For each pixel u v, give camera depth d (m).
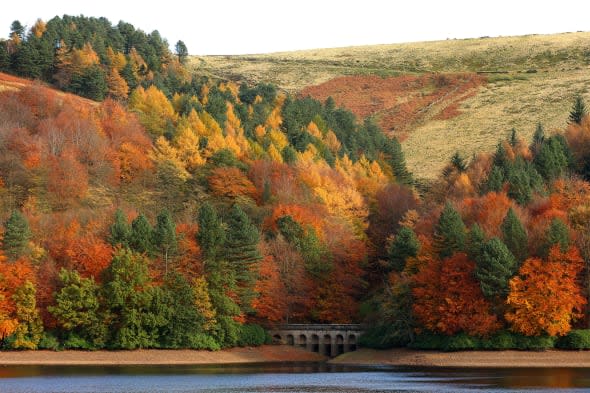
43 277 139.88
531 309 130.88
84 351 136.12
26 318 135.25
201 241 148.75
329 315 161.88
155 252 145.38
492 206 162.75
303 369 127.62
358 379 111.62
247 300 149.50
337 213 194.12
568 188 173.88
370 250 185.75
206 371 123.06
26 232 147.12
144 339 138.00
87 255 143.00
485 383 105.06
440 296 137.50
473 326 133.12
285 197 194.88
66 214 175.75
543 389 98.62
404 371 123.00
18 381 108.00
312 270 163.12
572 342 131.00
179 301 140.75
